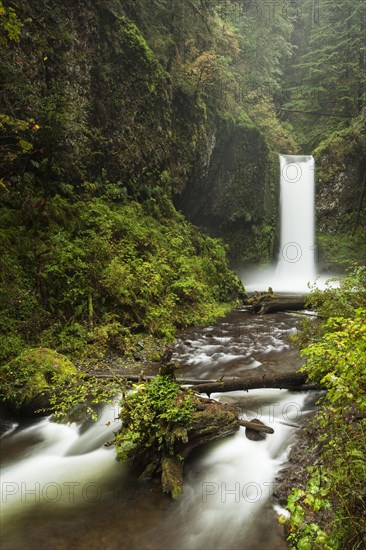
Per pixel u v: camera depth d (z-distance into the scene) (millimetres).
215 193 20438
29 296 8664
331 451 4293
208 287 14352
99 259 10445
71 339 8570
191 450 5289
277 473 4965
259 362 8750
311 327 7477
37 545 4008
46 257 9422
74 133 11383
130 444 5469
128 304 10148
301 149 28391
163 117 16047
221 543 4020
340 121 27969
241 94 24859
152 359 8867
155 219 15172
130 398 5414
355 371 3689
